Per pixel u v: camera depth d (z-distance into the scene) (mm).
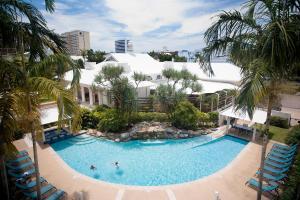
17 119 8422
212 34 8906
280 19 7113
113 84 22828
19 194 11383
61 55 8805
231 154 18562
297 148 15906
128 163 16969
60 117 7871
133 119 23734
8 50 8922
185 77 25359
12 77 8062
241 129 22391
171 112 23391
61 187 12508
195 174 15484
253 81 6977
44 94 7988
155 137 21625
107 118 22156
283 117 23484
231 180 13320
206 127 23812
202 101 26797
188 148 19641
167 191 12242
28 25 9039
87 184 12891
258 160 15953
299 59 7320
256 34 8328
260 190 10359
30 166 14258
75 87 9203
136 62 43531
